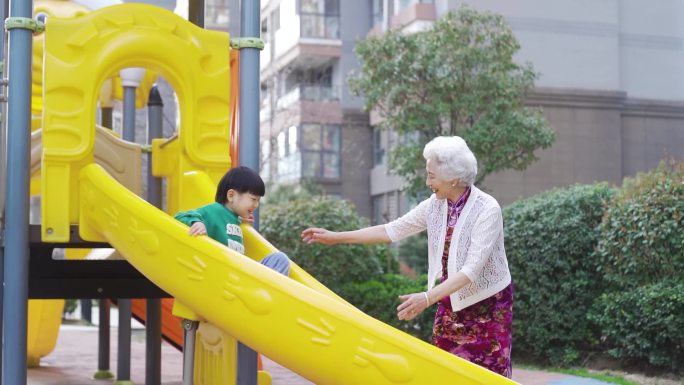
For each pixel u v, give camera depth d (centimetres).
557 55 1653
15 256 438
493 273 354
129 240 391
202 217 385
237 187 397
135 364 941
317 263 1059
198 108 461
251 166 465
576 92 1648
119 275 543
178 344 761
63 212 440
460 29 1252
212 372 430
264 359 1007
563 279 865
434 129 1285
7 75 460
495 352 355
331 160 2114
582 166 1648
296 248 1062
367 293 1037
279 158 2042
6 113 483
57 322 901
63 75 439
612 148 1658
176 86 462
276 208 1109
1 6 512
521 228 888
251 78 469
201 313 362
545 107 1638
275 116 2016
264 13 2178
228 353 420
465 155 352
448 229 359
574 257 866
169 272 371
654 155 1689
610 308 799
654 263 780
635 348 775
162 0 1366
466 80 1248
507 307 359
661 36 1712
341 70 2117
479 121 1252
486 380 309
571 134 1648
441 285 335
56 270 532
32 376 838
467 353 357
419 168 1305
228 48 468
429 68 1231
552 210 886
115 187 414
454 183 353
